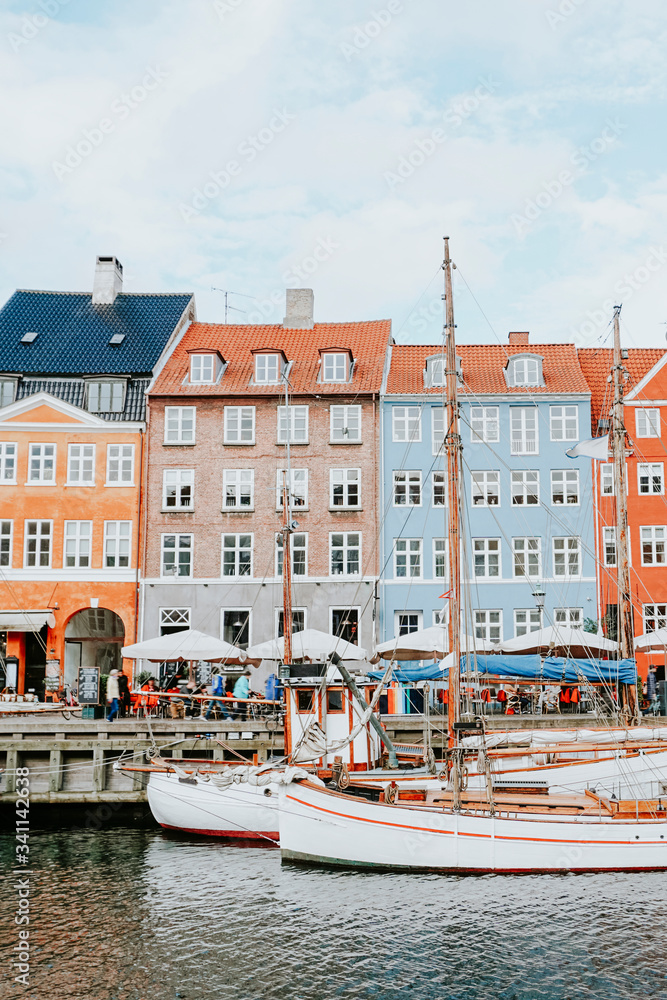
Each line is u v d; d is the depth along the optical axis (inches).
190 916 721.0
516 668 1096.2
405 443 1641.2
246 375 1700.3
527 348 1756.9
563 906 743.1
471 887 791.7
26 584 1587.1
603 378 1750.7
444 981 607.8
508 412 1648.6
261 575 1603.1
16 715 1257.4
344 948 660.1
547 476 1631.4
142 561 1601.9
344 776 876.6
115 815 1091.9
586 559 1599.4
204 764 1058.1
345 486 1628.9
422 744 1135.6
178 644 1195.9
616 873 833.5
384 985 602.5
